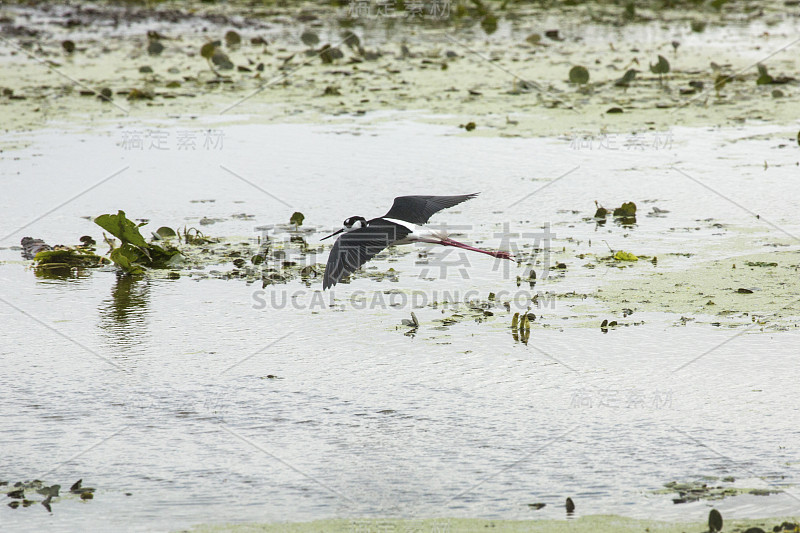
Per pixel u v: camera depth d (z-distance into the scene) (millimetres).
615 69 27250
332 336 11523
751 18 37625
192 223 15672
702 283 12805
